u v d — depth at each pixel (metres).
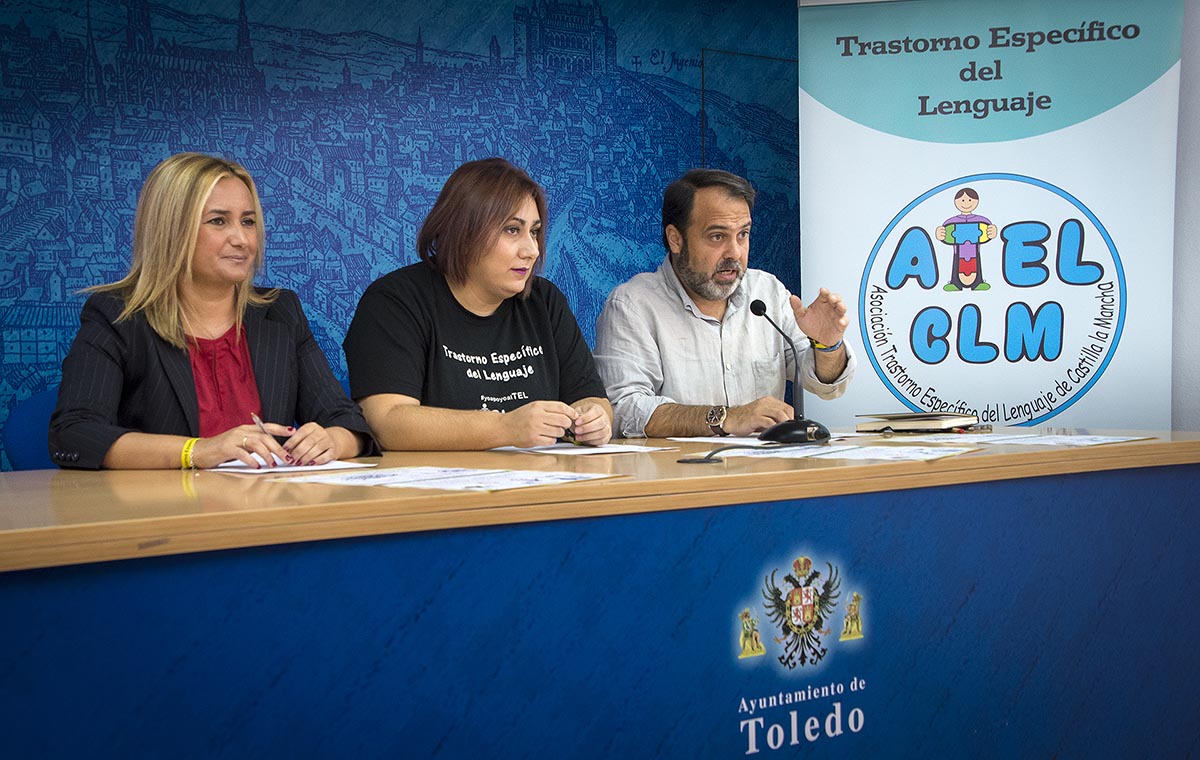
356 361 2.22
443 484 1.26
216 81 3.55
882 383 3.49
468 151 3.94
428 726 1.15
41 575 0.94
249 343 2.08
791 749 1.41
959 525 1.57
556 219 4.11
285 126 3.66
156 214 1.96
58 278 3.37
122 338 1.92
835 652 1.45
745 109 4.46
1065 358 3.41
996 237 3.43
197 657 1.02
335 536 1.08
